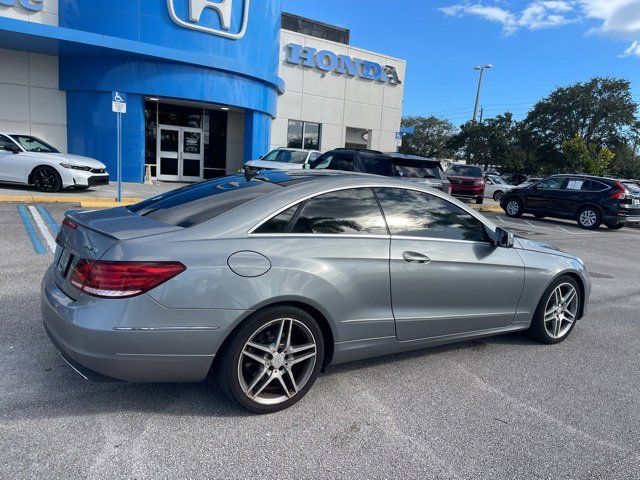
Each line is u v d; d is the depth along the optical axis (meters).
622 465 2.83
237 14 17.84
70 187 12.61
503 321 4.27
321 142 24.33
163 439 2.81
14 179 12.43
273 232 3.15
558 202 16.25
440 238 3.83
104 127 16.94
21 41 15.03
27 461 2.55
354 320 3.38
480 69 43.47
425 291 3.69
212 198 3.40
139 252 2.77
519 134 55.62
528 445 2.98
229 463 2.64
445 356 4.30
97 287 2.75
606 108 52.97
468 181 19.70
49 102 17.06
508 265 4.15
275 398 3.18
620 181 15.66
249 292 2.92
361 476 2.61
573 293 4.76
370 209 3.58
